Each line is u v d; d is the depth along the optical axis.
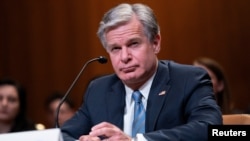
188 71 5.45
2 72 14.73
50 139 3.54
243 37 13.53
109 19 4.99
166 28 13.59
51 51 14.45
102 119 5.56
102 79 5.99
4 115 8.89
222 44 13.59
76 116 5.89
